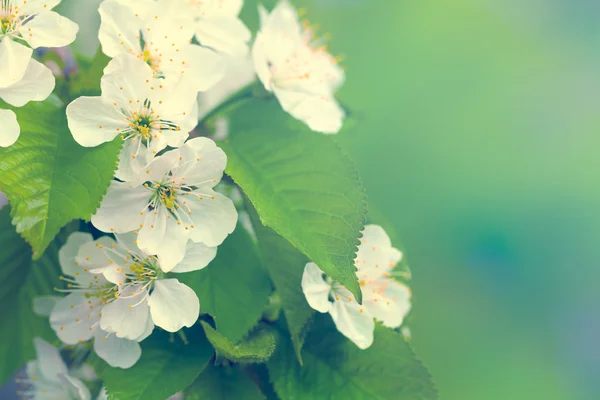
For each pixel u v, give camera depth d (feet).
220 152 1.12
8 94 1.11
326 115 1.21
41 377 1.21
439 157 3.28
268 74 1.20
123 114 1.12
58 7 1.21
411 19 3.13
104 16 1.14
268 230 1.15
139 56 1.14
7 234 1.18
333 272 1.11
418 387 1.17
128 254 1.13
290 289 1.15
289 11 1.25
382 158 3.20
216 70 1.15
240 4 1.22
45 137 1.11
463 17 3.25
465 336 3.30
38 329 1.22
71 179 1.10
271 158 1.17
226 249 1.16
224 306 1.15
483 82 3.33
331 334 1.19
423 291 3.24
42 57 1.17
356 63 3.09
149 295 1.13
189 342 1.15
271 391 1.18
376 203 3.20
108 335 1.13
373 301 1.19
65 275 1.20
